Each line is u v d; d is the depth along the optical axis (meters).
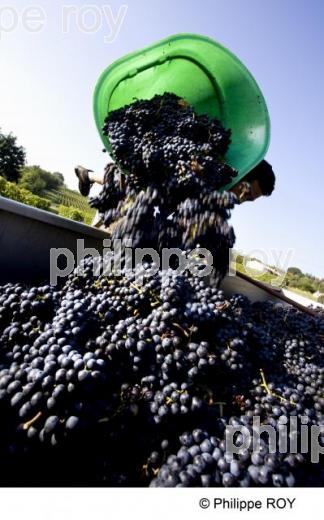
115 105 2.93
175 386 1.35
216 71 2.81
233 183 2.67
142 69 2.75
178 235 2.12
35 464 1.05
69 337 1.33
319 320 2.79
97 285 1.77
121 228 2.15
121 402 1.25
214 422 1.36
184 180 2.06
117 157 2.38
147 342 1.40
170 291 1.55
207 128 2.51
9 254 1.96
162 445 1.24
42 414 1.03
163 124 2.45
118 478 1.15
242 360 1.58
